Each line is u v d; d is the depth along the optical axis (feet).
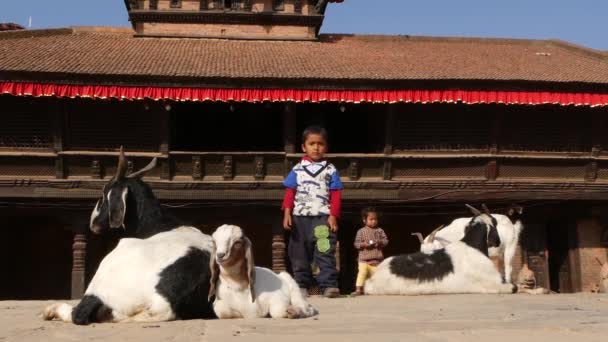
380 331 14.52
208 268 18.42
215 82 67.51
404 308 22.63
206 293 18.21
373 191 72.69
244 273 18.19
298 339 13.07
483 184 73.72
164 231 21.17
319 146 28.96
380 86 69.26
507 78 70.59
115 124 71.26
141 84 67.10
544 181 74.54
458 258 33.27
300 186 28.63
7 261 84.02
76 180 69.92
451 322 16.78
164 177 70.95
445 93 70.13
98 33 91.30
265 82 67.97
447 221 78.69
